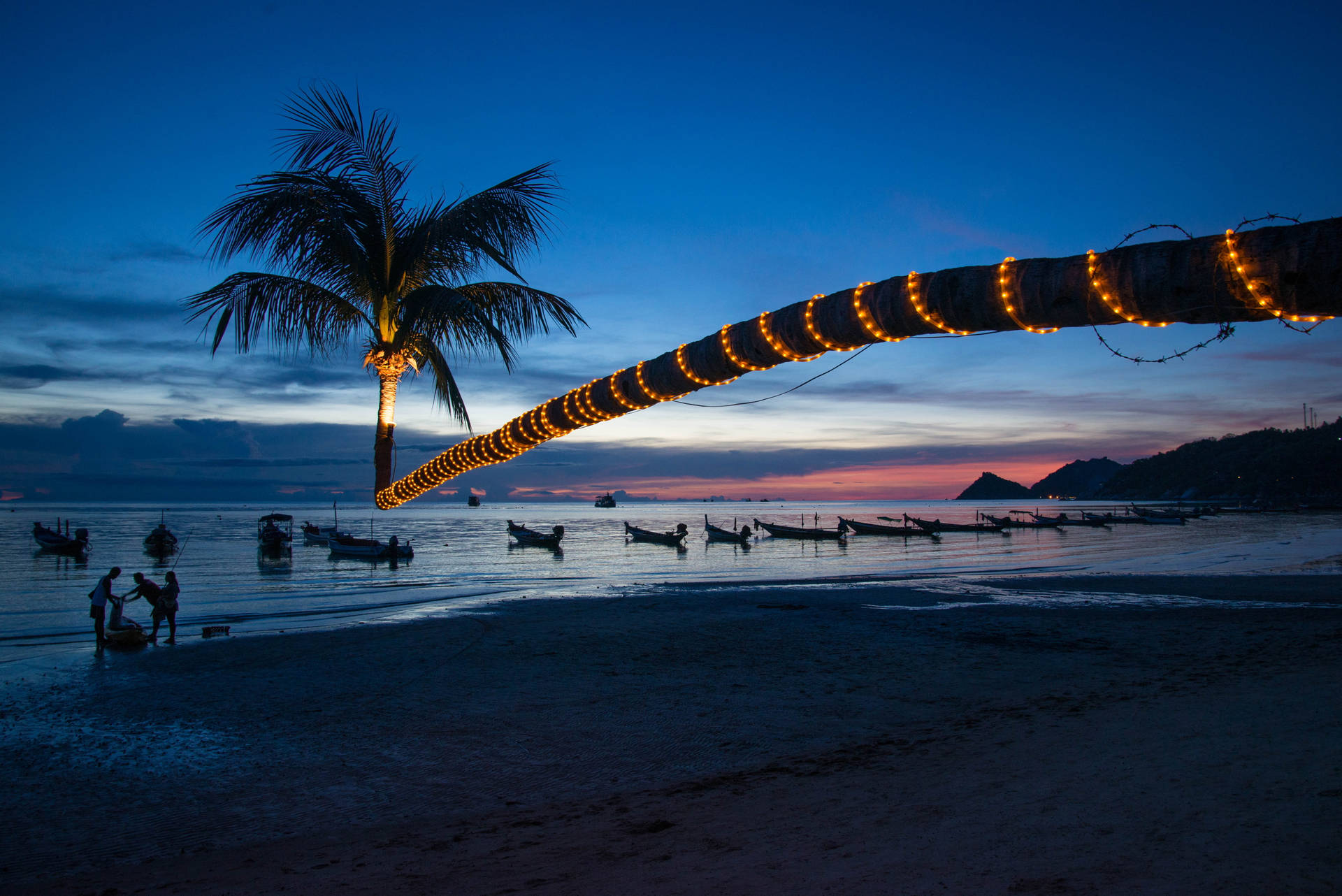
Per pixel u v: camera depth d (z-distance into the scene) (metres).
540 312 8.88
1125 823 4.80
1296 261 2.12
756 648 14.61
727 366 3.97
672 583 31.39
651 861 4.95
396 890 4.80
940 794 5.94
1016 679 11.45
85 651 15.62
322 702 10.97
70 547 51.62
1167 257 2.43
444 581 34.50
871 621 18.05
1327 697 8.60
